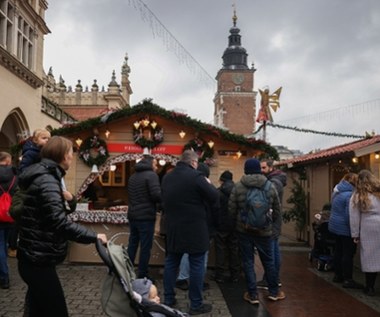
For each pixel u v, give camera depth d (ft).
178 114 27.25
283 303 18.93
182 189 16.49
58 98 92.22
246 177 18.25
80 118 91.81
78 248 25.58
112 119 27.37
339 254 22.89
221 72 233.76
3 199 19.17
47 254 10.11
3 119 45.68
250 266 18.56
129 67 109.29
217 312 17.37
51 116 63.67
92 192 31.81
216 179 28.07
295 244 37.55
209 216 20.45
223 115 225.97
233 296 19.76
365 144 27.61
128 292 9.43
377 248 20.21
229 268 22.62
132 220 20.42
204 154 27.71
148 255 20.42
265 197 17.81
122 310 9.58
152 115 27.96
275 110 46.68
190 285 16.83
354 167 29.01
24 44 52.29
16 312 16.44
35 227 10.10
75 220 25.16
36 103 56.24
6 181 19.39
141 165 20.66
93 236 10.22
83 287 20.45
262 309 17.92
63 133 27.40
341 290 21.36
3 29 45.73
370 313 17.74
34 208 10.10
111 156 28.04
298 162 37.40
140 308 9.52
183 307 17.87
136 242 20.95
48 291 10.22
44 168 10.37
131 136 28.27
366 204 20.29
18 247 10.39
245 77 233.14
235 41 252.01
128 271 10.02
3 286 19.70
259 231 17.88
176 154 28.17
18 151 30.32
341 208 21.77
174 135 28.37
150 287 10.19
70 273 23.38
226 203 22.07
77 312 16.76
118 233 25.39
